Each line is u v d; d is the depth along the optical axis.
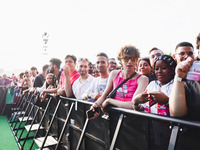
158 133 1.09
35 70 6.09
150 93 1.22
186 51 1.65
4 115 6.96
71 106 2.17
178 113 0.96
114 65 3.07
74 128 2.18
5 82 8.05
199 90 0.95
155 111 1.37
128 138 1.33
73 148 2.26
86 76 2.42
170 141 0.91
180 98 0.95
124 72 1.61
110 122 1.49
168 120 0.95
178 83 0.96
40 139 2.89
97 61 2.22
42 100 3.30
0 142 4.04
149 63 2.03
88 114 1.58
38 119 4.14
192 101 0.96
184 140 0.93
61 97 2.50
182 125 0.91
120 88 1.57
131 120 1.29
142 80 1.51
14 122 5.84
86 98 2.00
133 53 1.51
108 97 1.58
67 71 2.45
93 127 1.79
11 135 4.57
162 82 1.41
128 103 1.39
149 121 1.14
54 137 2.95
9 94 7.14
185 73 0.93
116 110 1.36
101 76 2.29
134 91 1.51
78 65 2.39
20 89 6.42
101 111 1.65
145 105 1.44
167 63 1.35
